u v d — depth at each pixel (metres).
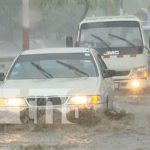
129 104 33.16
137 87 40.59
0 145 20.22
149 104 33.16
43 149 19.38
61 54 27.08
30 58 26.95
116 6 117.88
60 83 24.31
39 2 97.06
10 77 25.98
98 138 21.27
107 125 23.44
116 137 21.55
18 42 154.75
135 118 26.12
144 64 40.72
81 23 41.53
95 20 41.41
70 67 26.09
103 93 24.00
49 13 159.88
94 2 93.69
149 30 69.25
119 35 40.97
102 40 40.94
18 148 19.64
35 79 25.48
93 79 25.00
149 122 24.83
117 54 40.62
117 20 41.25
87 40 41.19
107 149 19.25
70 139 21.14
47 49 28.02
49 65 26.36
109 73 26.89
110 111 25.61
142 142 20.48
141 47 40.72
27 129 23.08
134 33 41.00
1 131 23.05
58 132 22.56
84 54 27.06
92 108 23.31
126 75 40.56
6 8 145.50
